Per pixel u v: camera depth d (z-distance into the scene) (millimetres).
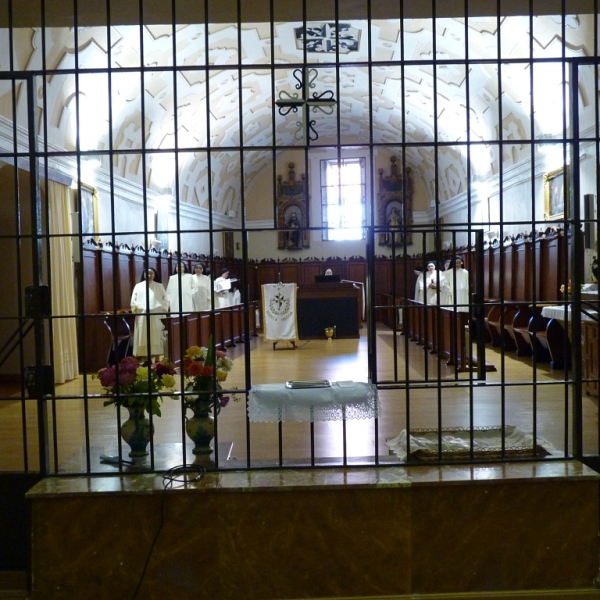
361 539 3080
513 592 3094
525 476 3088
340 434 4691
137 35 8047
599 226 3418
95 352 8539
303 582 3084
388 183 18047
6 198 7941
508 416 5203
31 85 3275
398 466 3283
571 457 3361
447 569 3104
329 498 3066
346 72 11500
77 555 3059
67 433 4977
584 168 8148
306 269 18484
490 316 10438
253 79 11383
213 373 3354
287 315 10695
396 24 9016
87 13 4027
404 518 3078
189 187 14391
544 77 8789
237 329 12445
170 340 6945
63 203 8062
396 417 5227
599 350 3539
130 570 3062
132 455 3527
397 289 18016
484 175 12938
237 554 3072
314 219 18500
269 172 18562
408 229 3428
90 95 8578
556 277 8406
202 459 3463
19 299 3256
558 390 6414
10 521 3293
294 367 8594
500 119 3232
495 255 11414
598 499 3107
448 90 11484
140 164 11359
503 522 3102
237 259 18406
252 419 3283
